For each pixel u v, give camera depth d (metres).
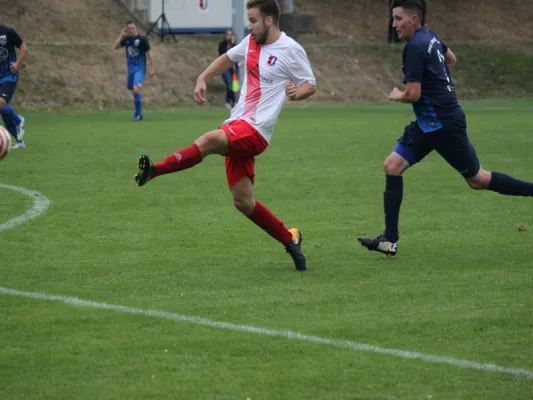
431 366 13.22
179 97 79.44
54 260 20.50
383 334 14.81
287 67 18.98
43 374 12.93
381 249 20.47
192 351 13.95
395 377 12.76
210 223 25.12
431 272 19.38
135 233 23.73
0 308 16.44
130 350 13.99
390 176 20.36
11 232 23.70
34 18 82.56
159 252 21.45
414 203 28.38
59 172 35.03
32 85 73.50
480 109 72.62
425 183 32.50
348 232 23.94
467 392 12.16
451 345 14.23
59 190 30.72
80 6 86.31
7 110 42.75
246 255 21.19
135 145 44.84
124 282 18.47
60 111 71.31
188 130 53.50
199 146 18.64
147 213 26.64
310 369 13.10
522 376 12.78
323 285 18.23
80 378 12.76
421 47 19.64
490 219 25.62
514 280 18.55
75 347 14.16
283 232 19.38
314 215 26.39
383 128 55.25
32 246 22.03
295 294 17.50
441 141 20.11
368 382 12.56
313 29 98.88
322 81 86.81
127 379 12.71
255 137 18.86
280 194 30.12
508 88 92.56
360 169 36.25
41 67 75.56
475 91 91.06
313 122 60.00
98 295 17.42
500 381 12.58
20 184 31.95
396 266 19.97
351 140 47.81
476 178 20.72
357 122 60.06
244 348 14.08
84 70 77.44
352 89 87.38
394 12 20.02
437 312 16.12
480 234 23.52
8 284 18.27
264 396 12.05
